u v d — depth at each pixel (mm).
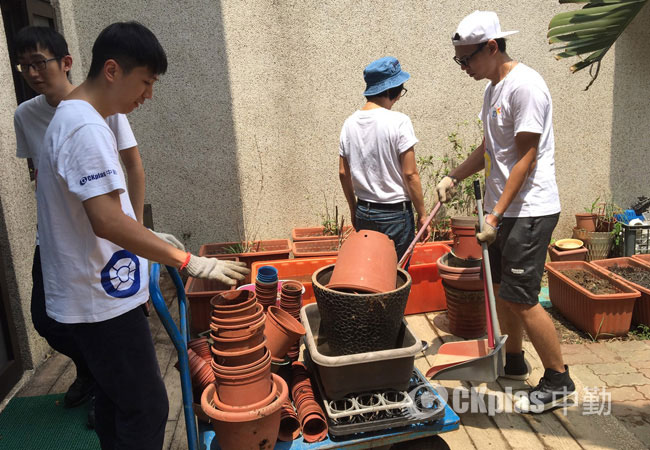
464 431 2521
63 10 3865
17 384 2920
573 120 4742
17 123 2383
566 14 2770
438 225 4707
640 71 4711
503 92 2438
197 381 1936
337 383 1892
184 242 4543
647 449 2387
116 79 1467
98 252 1500
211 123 4375
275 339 2025
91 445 2383
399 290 1950
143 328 1639
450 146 4684
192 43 4230
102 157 1387
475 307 3332
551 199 2496
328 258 3996
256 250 4500
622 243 4488
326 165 4582
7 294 2861
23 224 3059
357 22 4348
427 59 4492
